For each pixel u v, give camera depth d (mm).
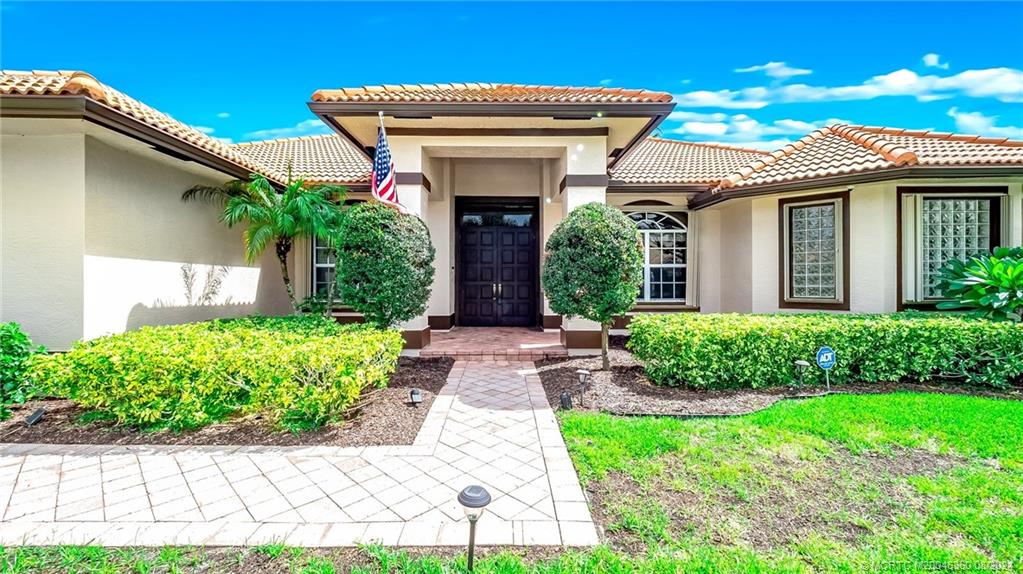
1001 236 7492
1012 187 7398
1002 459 3441
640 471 3373
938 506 2844
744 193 8289
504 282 11484
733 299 9484
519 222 11500
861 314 6977
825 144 8891
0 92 4570
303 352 4254
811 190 7918
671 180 9688
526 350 7754
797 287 8414
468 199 11219
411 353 7699
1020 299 5809
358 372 4422
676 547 2477
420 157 7758
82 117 4863
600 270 6062
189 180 7336
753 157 12070
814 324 5750
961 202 7582
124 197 6070
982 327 5477
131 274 6184
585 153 7711
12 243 5438
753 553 2402
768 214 8672
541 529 2676
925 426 4102
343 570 2340
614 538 2586
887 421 4234
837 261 7832
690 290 10352
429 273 6902
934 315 6699
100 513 2875
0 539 2590
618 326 9805
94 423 4441
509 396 5488
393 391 5629
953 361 5527
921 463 3443
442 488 3207
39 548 2498
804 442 3836
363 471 3473
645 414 4680
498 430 4340
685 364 5410
